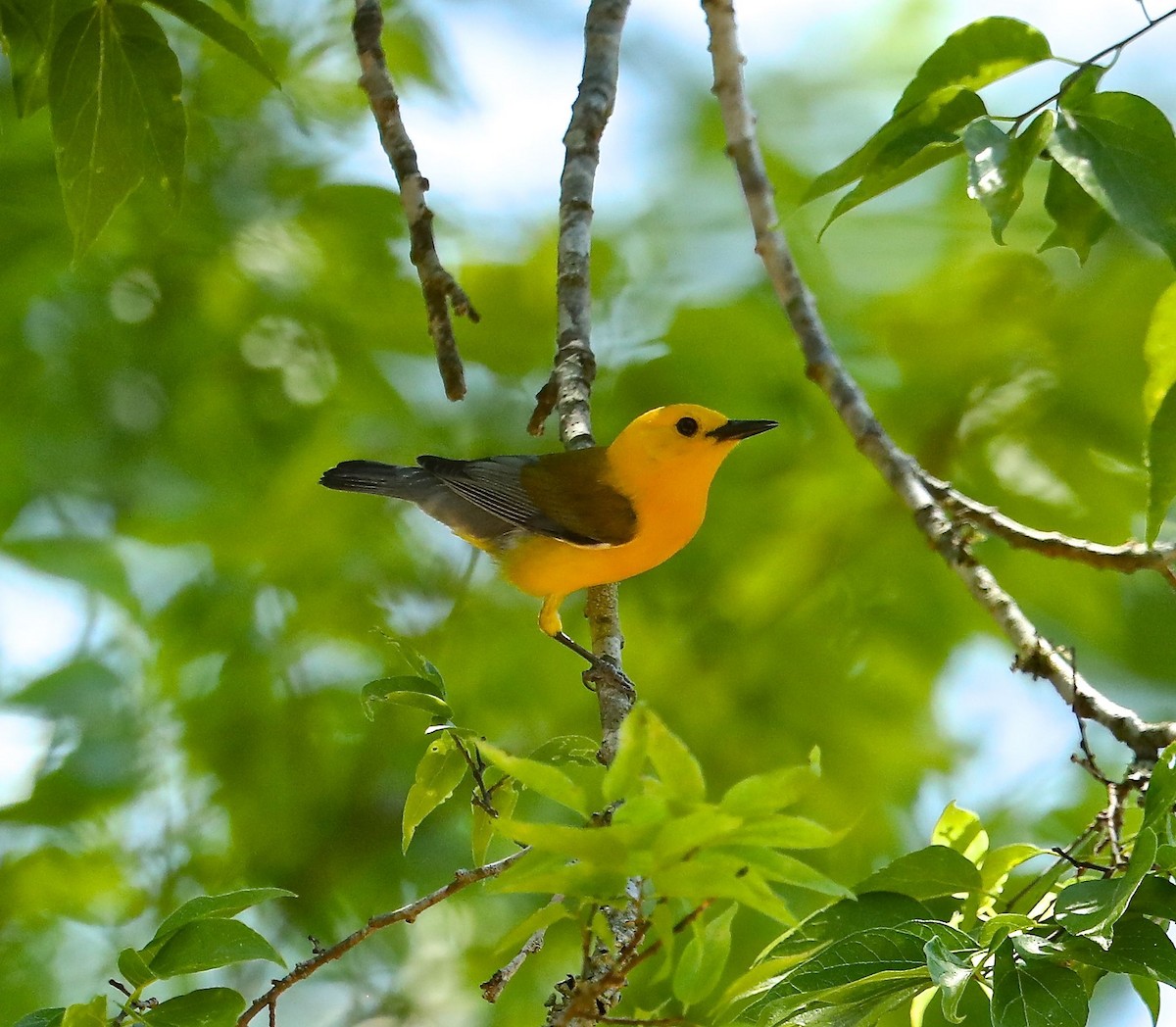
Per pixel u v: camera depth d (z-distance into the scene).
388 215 12.77
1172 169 5.41
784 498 12.40
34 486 12.07
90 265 11.92
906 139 6.05
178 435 12.13
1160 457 5.57
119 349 11.98
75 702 12.52
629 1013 9.34
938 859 5.47
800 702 12.05
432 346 12.66
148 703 12.88
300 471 12.24
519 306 12.73
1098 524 11.52
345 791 12.53
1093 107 5.59
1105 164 5.43
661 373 12.44
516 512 10.43
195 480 12.22
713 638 12.34
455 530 11.08
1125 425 11.70
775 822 4.36
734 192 13.81
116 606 13.01
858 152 6.05
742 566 12.41
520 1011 11.69
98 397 11.98
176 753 12.75
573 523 10.34
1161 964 4.75
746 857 4.39
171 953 5.57
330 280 12.62
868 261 13.03
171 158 7.46
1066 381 11.90
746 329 12.56
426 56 13.05
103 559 12.59
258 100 12.88
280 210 12.70
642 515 10.41
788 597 12.37
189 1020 5.49
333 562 12.63
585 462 10.55
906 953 5.10
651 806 4.29
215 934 5.61
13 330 11.84
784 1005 5.15
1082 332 12.04
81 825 12.48
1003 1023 4.65
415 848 12.48
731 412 12.37
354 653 13.03
